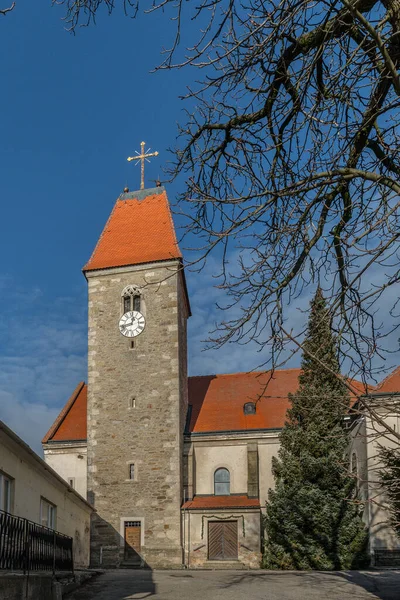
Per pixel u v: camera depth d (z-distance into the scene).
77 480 38.22
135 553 34.84
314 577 22.89
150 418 36.84
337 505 30.98
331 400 9.07
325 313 9.51
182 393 38.62
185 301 42.66
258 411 39.00
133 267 39.53
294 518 31.47
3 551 13.04
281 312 9.84
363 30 8.43
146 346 38.09
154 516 35.25
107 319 39.12
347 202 9.66
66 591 17.94
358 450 30.92
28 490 19.19
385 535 30.17
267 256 9.73
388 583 20.80
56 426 40.38
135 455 36.44
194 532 34.81
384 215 8.41
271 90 9.51
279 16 8.45
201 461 37.47
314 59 8.49
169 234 40.47
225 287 9.89
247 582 21.59
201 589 19.77
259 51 8.91
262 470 36.75
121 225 42.00
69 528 26.97
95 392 37.97
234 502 35.56
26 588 13.47
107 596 18.06
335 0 8.34
